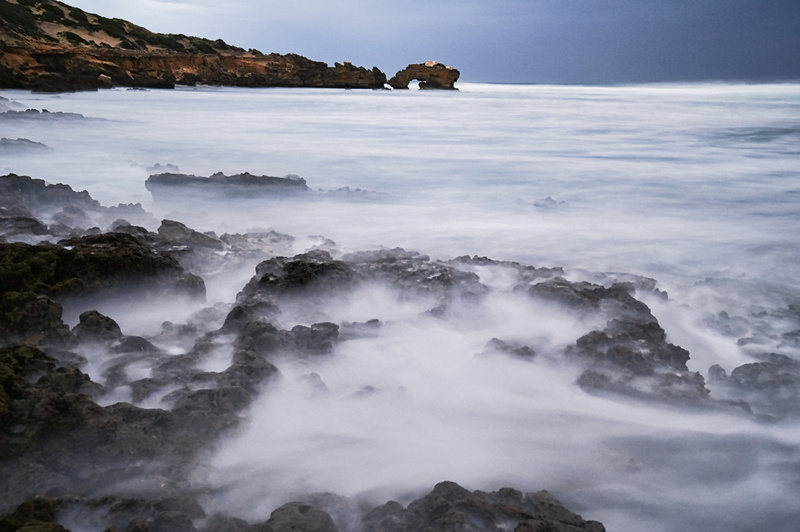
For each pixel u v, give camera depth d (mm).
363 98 61062
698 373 5219
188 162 17719
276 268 6824
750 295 7750
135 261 6332
